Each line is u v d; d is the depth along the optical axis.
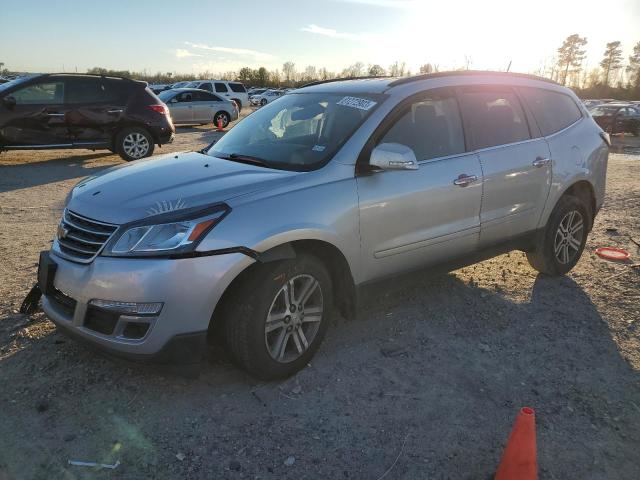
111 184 3.53
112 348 3.04
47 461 2.69
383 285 3.92
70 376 3.40
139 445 2.83
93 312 3.11
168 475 2.63
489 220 4.43
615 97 74.88
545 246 5.08
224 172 3.59
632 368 3.71
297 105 4.39
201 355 3.09
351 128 3.80
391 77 4.46
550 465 2.78
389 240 3.81
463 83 4.46
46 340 3.79
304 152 3.79
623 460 2.83
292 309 3.39
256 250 3.11
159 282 2.92
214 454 2.78
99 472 2.63
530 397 3.36
